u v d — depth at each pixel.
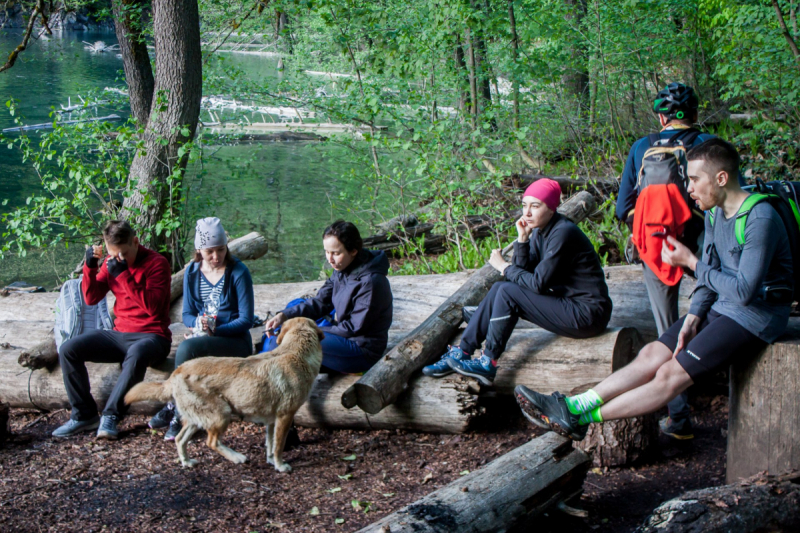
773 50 7.90
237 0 10.57
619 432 3.78
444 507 2.91
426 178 7.55
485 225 8.63
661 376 3.08
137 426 4.70
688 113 3.84
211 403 3.87
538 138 10.94
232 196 12.20
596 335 4.27
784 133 8.23
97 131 8.00
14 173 13.13
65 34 44.34
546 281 4.02
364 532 2.79
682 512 2.68
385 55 8.97
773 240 2.79
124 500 3.59
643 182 3.87
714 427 4.27
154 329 4.67
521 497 3.04
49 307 6.41
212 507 3.52
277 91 10.20
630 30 9.81
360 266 4.39
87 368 4.96
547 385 4.29
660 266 3.84
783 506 2.72
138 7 9.77
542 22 10.12
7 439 4.42
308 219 10.94
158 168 8.16
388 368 4.30
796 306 4.11
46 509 3.48
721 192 2.89
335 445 4.37
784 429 3.02
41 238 7.77
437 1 8.62
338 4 8.92
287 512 3.46
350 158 10.27
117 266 4.49
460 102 9.57
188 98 8.18
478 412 4.26
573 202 7.28
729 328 2.96
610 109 10.63
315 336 4.10
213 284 4.70
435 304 5.69
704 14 10.16
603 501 3.52
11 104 7.87
